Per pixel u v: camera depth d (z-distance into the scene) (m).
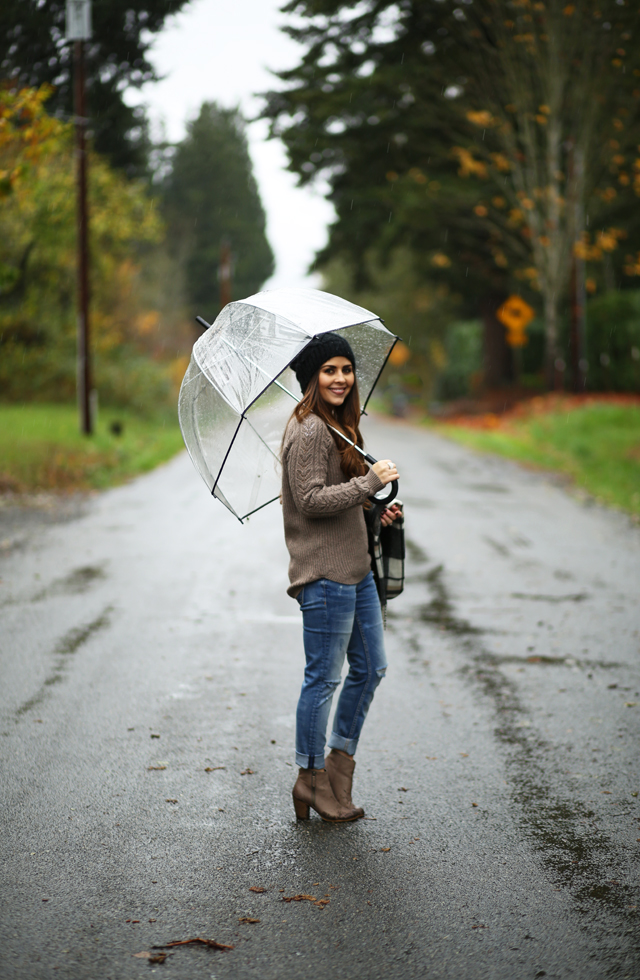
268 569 8.76
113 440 20.94
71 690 5.35
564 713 5.05
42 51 20.84
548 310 29.22
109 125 29.03
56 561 9.11
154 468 18.75
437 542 10.26
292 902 3.16
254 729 4.79
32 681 5.51
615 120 25.86
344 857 3.49
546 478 16.84
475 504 13.27
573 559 9.35
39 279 26.05
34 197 22.38
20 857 3.45
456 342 46.16
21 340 26.95
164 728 4.79
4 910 3.08
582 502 13.59
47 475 15.27
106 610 7.20
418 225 29.89
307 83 27.14
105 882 3.28
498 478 16.78
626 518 12.09
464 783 4.16
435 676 5.68
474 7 24.94
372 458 3.74
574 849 3.55
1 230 23.52
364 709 3.88
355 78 26.36
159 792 4.04
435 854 3.51
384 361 4.14
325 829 3.72
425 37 26.89
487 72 26.47
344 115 27.45
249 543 10.13
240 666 5.83
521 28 24.92
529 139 26.84
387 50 27.23
